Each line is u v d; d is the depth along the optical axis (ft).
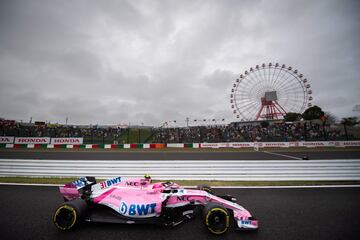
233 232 11.27
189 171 26.53
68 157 43.39
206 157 43.75
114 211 12.55
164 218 11.91
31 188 20.18
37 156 44.98
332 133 80.38
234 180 24.08
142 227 11.73
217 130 91.66
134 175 26.16
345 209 14.67
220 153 53.52
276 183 22.34
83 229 11.44
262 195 18.04
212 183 22.49
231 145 72.79
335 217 13.26
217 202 12.01
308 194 18.29
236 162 29.25
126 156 45.91
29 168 27.81
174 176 25.63
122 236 10.66
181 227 11.78
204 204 12.59
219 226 11.02
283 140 79.15
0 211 14.12
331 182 22.67
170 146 74.49
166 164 29.58
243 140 82.02
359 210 14.46
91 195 13.10
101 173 26.78
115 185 14.25
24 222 12.33
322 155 47.11
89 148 70.54
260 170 26.18
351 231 11.34
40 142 71.41
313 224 12.25
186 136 88.48
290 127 86.94
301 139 78.74
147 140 86.02
